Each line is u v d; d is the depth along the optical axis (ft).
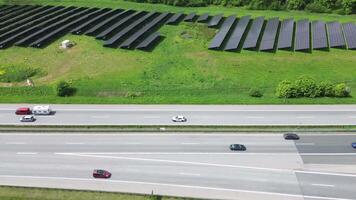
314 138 271.08
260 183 232.12
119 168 246.88
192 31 451.94
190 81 356.38
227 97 327.26
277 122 289.33
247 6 525.75
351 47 395.14
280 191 225.76
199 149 263.29
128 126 288.10
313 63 378.12
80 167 248.93
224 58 392.88
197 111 306.96
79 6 538.47
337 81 346.33
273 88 339.16
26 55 404.57
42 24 460.55
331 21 458.91
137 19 485.15
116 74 369.09
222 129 280.72
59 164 252.21
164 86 348.79
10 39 423.23
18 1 565.12
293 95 320.91
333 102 311.27
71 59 396.37
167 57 398.01
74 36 439.63
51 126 291.79
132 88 345.31
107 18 483.92
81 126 290.35
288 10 515.91
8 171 247.50
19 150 266.98
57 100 327.47
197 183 233.35
